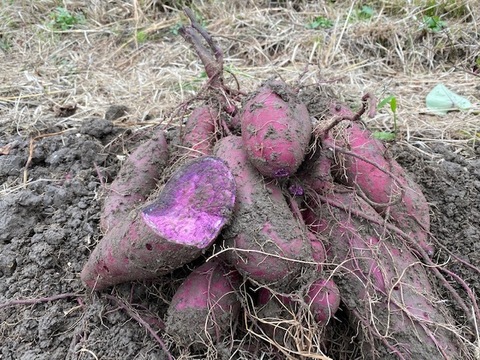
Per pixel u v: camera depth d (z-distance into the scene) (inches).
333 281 13.1
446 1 31.9
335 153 14.3
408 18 31.0
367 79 27.1
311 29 31.5
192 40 16.8
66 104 23.8
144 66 29.1
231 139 14.1
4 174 19.4
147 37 32.2
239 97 16.7
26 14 34.3
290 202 13.5
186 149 15.5
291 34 31.0
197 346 13.0
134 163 15.7
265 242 12.1
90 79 27.5
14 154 20.3
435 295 14.1
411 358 12.6
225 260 13.1
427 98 23.5
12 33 32.4
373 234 13.8
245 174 13.0
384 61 29.2
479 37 29.8
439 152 19.9
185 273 14.3
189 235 11.9
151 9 35.4
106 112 22.4
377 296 13.1
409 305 13.0
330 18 32.6
